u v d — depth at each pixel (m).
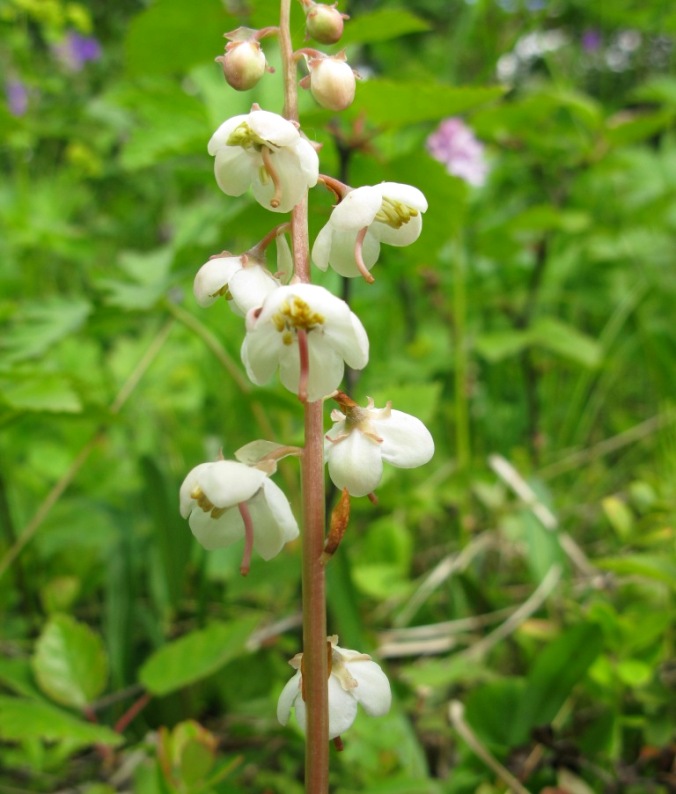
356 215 0.09
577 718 0.17
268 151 0.09
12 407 0.15
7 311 0.20
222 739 0.16
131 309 0.17
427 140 0.26
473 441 0.28
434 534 0.25
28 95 0.34
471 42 0.38
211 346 0.17
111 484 0.24
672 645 0.17
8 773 0.16
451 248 0.28
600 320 0.33
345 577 0.16
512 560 0.22
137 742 0.16
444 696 0.17
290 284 0.09
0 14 0.33
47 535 0.20
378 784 0.13
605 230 0.31
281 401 0.17
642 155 0.35
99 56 0.50
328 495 0.17
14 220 0.30
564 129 0.27
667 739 0.14
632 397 0.32
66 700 0.14
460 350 0.23
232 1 0.19
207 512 0.09
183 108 0.19
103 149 0.43
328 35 0.09
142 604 0.19
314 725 0.09
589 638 0.14
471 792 0.14
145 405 0.27
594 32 0.46
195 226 0.21
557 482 0.26
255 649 0.18
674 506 0.19
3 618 0.20
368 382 0.27
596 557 0.22
